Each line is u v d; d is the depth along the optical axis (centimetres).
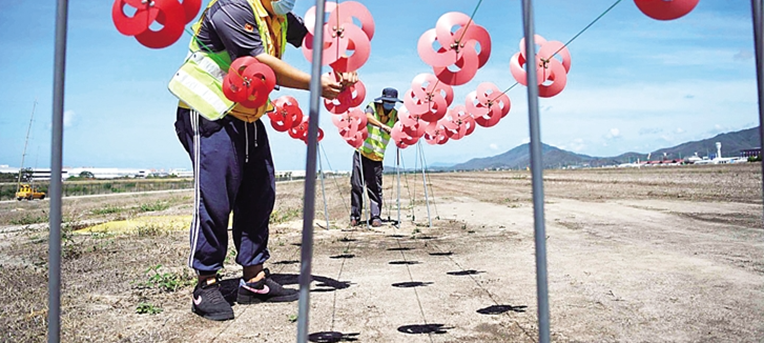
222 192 372
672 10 229
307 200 174
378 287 445
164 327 341
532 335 307
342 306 385
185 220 1213
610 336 303
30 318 370
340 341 303
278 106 683
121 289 459
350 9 319
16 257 692
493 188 2609
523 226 894
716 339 294
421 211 1299
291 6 367
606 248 612
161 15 247
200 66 365
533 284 439
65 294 439
